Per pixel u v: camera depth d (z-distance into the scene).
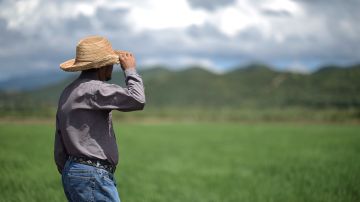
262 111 128.62
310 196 11.12
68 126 4.49
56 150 4.70
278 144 33.78
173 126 74.62
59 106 4.61
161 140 39.66
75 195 4.48
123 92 4.43
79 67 4.54
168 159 23.08
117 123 91.12
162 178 15.62
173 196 11.98
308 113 118.56
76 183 4.45
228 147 32.09
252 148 30.80
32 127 46.62
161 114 130.38
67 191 4.58
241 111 131.75
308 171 15.57
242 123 99.81
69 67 4.53
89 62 4.53
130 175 15.96
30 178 12.65
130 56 4.64
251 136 46.38
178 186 13.79
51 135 33.59
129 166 18.84
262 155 25.05
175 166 19.69
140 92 4.45
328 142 33.31
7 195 10.16
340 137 40.66
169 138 42.81
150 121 110.62
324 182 12.65
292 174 15.06
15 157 17.66
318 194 11.23
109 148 4.55
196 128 67.44
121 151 27.75
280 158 22.06
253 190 12.58
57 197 10.02
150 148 30.81
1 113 91.12
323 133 49.50
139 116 125.44
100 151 4.49
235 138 43.12
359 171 14.45
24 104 105.12
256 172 17.34
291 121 111.56
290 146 31.11
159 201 10.96
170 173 17.16
